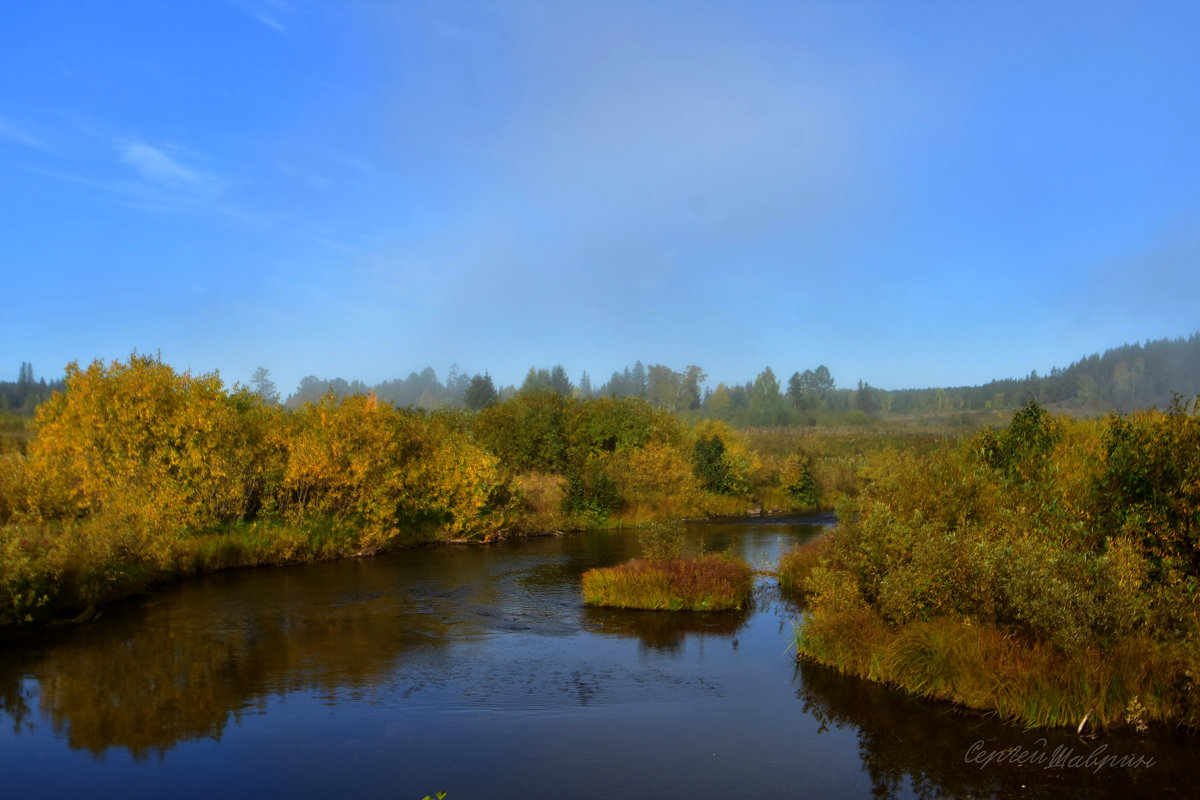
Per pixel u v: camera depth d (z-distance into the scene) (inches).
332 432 933.8
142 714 384.8
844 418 4306.1
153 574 707.4
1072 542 448.5
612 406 1742.1
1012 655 400.5
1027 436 642.8
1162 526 419.2
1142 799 297.9
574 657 497.0
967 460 666.8
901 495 588.4
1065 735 358.3
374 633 553.6
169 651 498.0
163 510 775.7
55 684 429.4
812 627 499.5
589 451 1638.8
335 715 386.0
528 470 1519.4
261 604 645.9
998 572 426.6
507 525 1160.8
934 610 455.2
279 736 358.0
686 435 1841.8
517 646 523.5
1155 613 388.8
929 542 455.8
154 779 310.7
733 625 589.9
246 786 305.0
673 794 302.0
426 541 1068.5
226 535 835.4
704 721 383.2
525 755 339.6
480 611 633.0
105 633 541.6
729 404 4867.1
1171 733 355.6
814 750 346.6
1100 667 370.0
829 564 587.2
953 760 335.3
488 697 416.5
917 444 2333.9
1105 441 491.2
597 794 301.4
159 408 827.4
